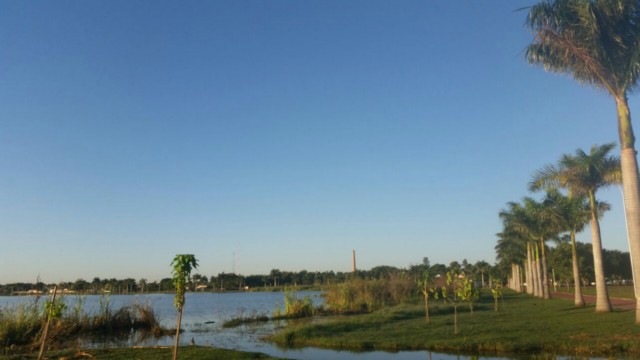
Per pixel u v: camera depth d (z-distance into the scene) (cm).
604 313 2925
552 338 1962
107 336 2934
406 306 4175
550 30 2305
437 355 1841
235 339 2659
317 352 2038
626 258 11412
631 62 2142
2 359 1852
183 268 1443
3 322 2434
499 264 11112
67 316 2902
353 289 5312
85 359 1845
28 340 2428
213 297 11331
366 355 1917
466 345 1947
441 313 3597
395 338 2239
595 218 3153
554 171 3222
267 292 15162
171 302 8344
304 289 9644
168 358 1794
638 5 2103
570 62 2380
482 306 4191
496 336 2077
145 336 2936
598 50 2216
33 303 2666
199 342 2545
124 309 3350
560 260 9844
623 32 2203
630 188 2209
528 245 6228
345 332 2569
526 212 4903
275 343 2414
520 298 5616
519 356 1731
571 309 3450
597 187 3162
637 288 2208
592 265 10619
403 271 6022
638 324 2208
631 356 1639
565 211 3684
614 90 2305
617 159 3031
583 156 3089
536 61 2441
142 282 12075
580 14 2197
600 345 1769
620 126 2269
